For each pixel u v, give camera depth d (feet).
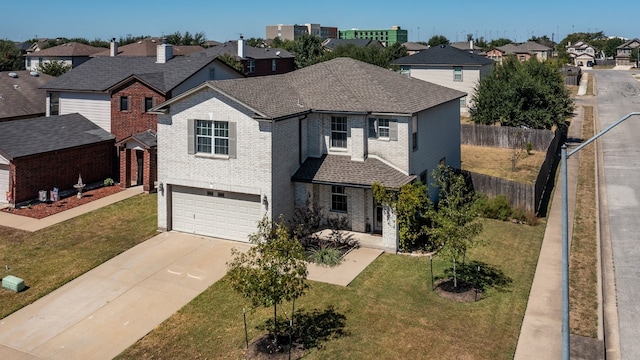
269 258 45.62
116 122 111.14
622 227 82.99
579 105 233.14
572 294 58.65
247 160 73.46
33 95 142.41
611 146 147.43
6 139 94.53
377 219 77.10
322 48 283.79
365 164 76.74
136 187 105.09
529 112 143.43
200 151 77.00
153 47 245.24
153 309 57.36
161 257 71.00
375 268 66.39
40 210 90.53
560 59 415.85
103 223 84.38
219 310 56.75
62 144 100.32
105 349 50.01
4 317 56.03
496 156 136.67
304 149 79.97
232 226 77.36
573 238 76.59
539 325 52.06
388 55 234.38
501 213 84.89
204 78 125.59
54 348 50.29
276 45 382.83
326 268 66.49
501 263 67.62
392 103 77.41
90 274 65.98
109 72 123.75
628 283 62.95
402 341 49.67
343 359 47.01
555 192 102.63
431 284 61.41
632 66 497.46
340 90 83.20
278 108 74.90
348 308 56.18
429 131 85.97
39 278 65.05
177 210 80.84
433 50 199.62
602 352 47.34
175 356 48.52
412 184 73.61
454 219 57.67
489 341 49.42
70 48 262.26
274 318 50.75
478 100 153.38
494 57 385.91
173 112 77.46
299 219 76.54
